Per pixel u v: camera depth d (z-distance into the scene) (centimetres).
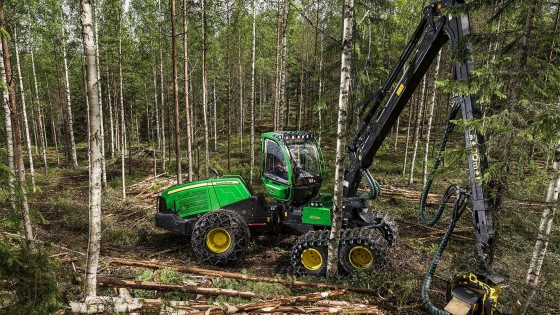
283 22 1614
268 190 758
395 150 2272
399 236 916
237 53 2294
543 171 472
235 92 3191
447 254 786
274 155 750
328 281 609
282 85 1611
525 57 487
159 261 699
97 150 445
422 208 598
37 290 309
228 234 703
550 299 533
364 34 1219
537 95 508
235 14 1672
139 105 2772
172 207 800
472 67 481
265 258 746
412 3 1712
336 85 1158
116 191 1563
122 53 1716
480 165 454
